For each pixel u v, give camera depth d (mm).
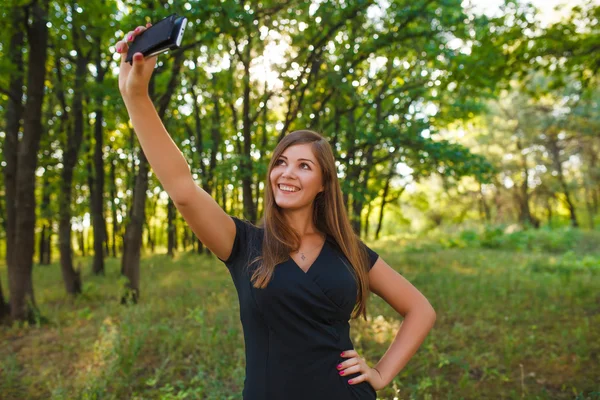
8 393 3996
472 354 4609
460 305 6613
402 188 22328
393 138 8664
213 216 1607
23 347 5242
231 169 8078
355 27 8328
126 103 1448
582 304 6711
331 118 10414
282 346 1579
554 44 6871
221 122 14523
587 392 3848
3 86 7328
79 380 4043
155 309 6559
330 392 1569
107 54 9211
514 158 25484
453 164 8578
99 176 11836
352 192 8266
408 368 4309
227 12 5578
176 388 4051
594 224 28016
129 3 6383
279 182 1736
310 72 8281
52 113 10039
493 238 17828
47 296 8758
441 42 8188
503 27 6996
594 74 7512
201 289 8273
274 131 12266
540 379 4137
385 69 11227
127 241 7785
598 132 22078
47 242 19891
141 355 4703
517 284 8375
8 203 7027
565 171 26844
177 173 1507
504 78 7602
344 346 1660
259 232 1727
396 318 5996
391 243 19516
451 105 12305
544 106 23219
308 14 7809
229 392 3830
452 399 3752
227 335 4871
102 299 8297
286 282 1582
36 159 6488
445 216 30219
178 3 5590
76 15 7125
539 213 32625
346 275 1687
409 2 7836
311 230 1781
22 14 6094
